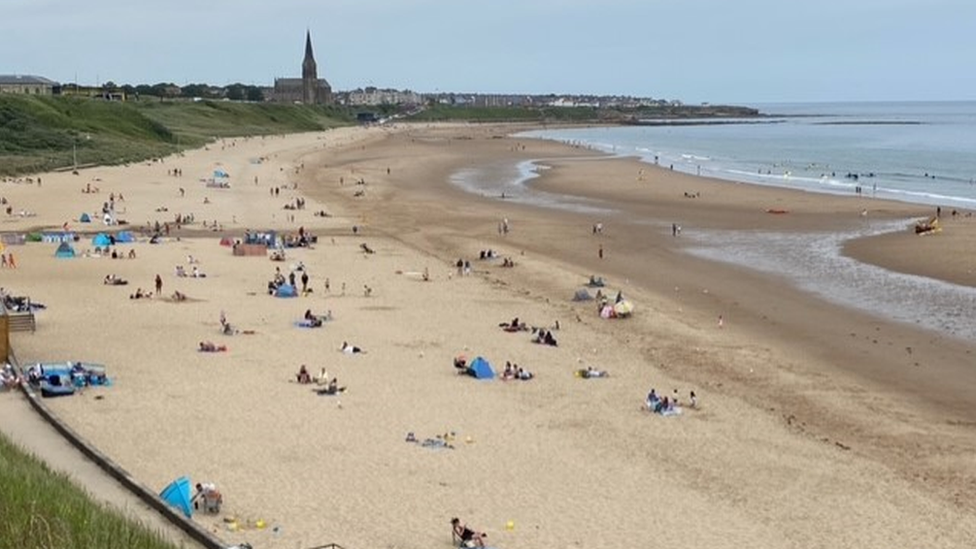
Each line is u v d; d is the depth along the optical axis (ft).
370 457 101.40
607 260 223.10
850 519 88.58
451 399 122.11
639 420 115.34
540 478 96.94
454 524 82.07
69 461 92.22
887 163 487.20
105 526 63.77
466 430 110.73
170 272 199.52
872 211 292.61
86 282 187.73
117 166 418.92
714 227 268.82
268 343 147.02
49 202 301.22
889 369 139.13
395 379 130.11
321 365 136.05
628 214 295.69
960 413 120.16
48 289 180.45
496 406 119.65
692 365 140.26
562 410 118.62
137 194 329.93
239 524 83.20
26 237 231.09
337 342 148.87
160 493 87.45
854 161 503.61
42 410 108.27
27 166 378.53
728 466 101.09
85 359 135.33
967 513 90.27
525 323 163.53
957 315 169.58
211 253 223.10
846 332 159.43
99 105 566.77
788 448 106.52
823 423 115.85
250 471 96.32
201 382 126.11
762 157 545.85
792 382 132.36
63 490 71.61
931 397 126.62
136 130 561.84
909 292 187.21
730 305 178.91
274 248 228.63
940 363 142.00
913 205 304.50
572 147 643.86
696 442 108.17
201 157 497.05
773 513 89.61
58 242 230.48
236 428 108.99
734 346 151.12
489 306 176.14
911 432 112.78
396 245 241.76
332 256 224.12
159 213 287.48
